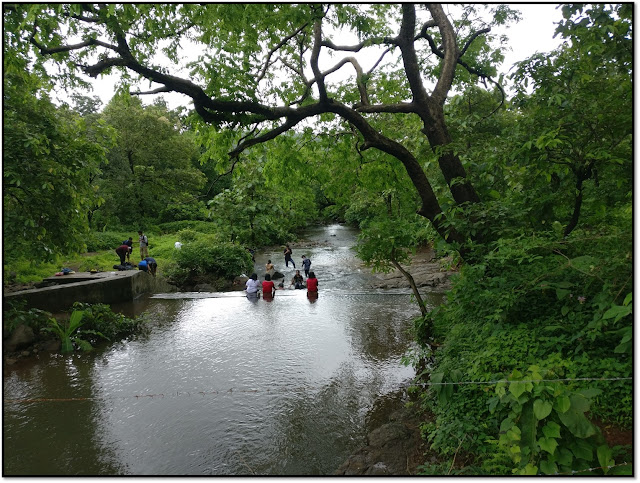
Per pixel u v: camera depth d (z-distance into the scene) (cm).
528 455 299
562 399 286
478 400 424
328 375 636
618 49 509
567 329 448
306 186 1062
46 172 781
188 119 728
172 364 698
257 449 448
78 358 734
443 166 727
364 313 1002
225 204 1794
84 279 1166
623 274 437
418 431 450
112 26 555
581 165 528
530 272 543
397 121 1239
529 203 642
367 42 713
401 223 714
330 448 446
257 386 603
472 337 534
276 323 939
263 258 2252
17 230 766
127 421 512
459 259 748
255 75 723
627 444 322
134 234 2697
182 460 430
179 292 1409
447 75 764
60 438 477
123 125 2933
